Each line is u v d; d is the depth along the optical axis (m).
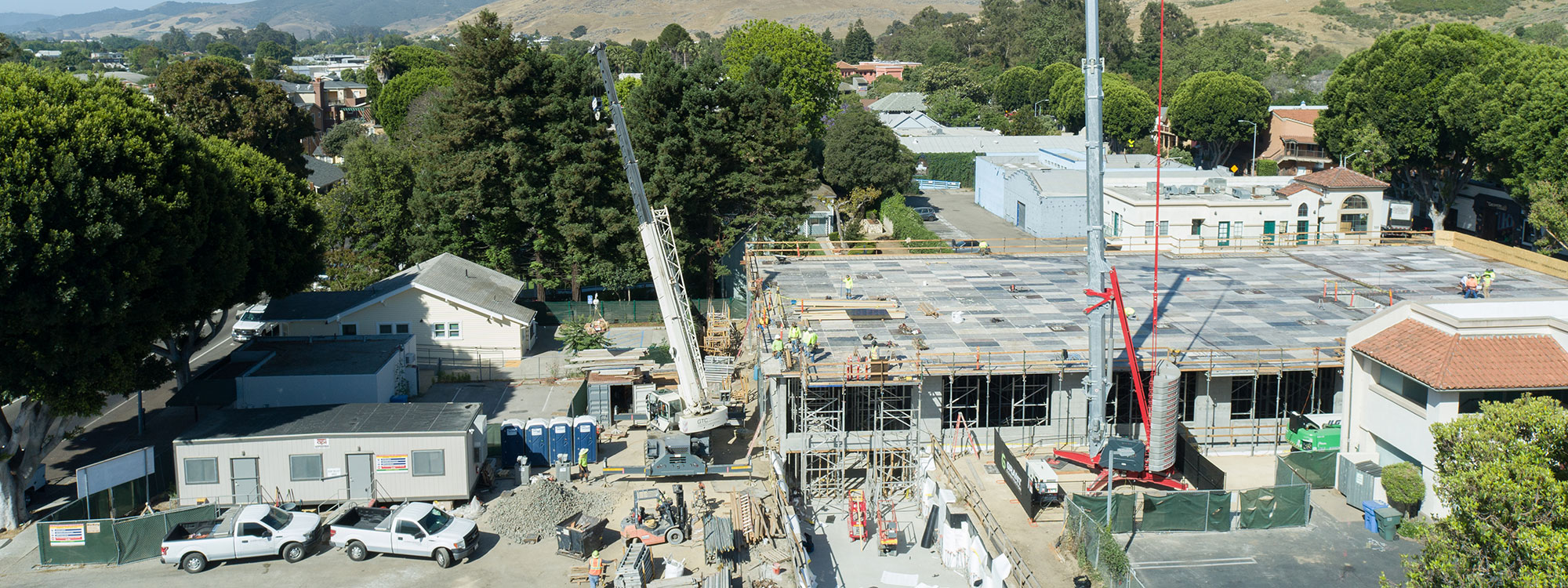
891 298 54.66
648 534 37.50
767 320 49.94
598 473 44.69
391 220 78.12
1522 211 86.56
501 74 69.69
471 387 58.12
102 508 38.09
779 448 42.47
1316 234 70.75
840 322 49.75
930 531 37.47
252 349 54.91
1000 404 44.59
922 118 167.62
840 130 115.75
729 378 55.44
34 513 40.22
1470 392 35.38
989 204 121.44
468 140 69.94
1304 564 34.03
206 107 80.88
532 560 36.62
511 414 53.12
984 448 43.88
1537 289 55.34
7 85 37.69
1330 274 60.16
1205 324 49.06
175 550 35.41
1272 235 70.94
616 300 76.19
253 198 52.03
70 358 36.66
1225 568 33.84
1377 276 59.44
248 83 83.25
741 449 47.53
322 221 59.16
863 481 43.16
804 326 48.75
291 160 85.88
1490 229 93.69
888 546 36.88
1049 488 39.31
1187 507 36.50
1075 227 99.69
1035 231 101.25
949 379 42.91
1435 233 70.38
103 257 36.75
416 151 81.50
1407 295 54.41
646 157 70.69
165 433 49.25
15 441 38.50
